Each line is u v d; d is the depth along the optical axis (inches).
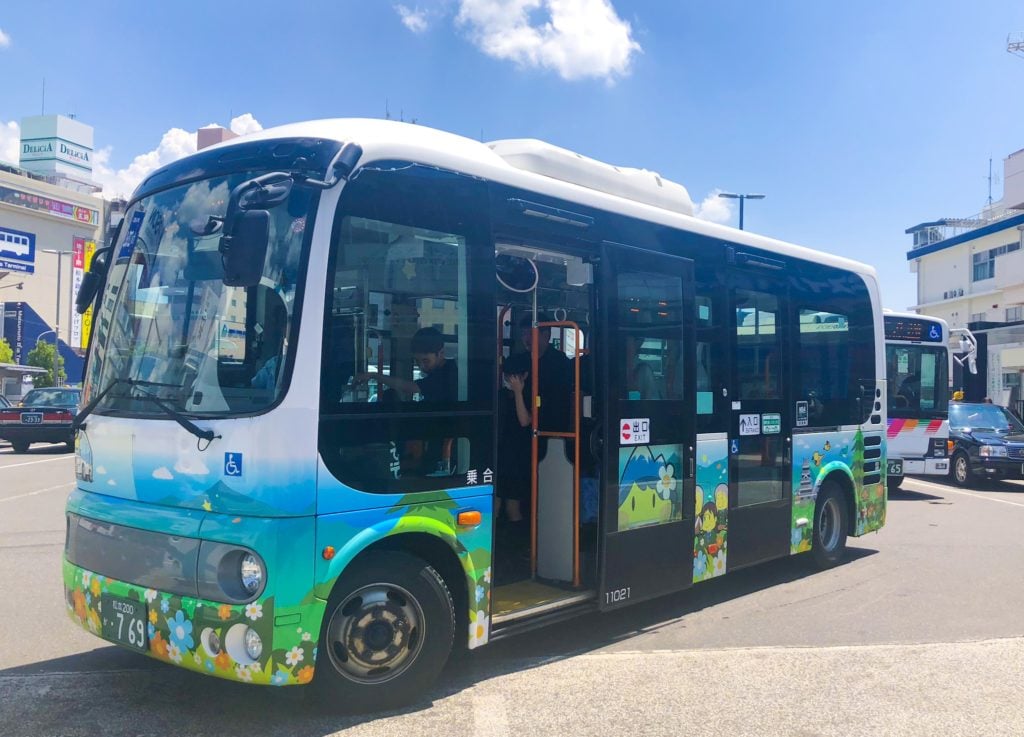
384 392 170.4
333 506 160.7
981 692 193.6
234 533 154.2
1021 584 301.7
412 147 180.9
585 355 234.8
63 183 3432.6
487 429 190.5
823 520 324.5
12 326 2281.0
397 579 173.6
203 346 167.9
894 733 170.2
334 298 163.2
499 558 252.4
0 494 495.2
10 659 206.8
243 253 148.1
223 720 168.9
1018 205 1486.2
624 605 225.9
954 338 627.8
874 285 352.2
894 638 236.2
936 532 413.7
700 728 171.0
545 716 175.5
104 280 197.9
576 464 228.4
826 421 317.1
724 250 269.6
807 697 189.5
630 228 235.5
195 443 162.2
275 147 171.6
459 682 195.6
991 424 677.3
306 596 155.9
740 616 258.7
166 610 160.1
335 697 166.9
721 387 265.3
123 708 174.9
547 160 225.5
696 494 252.4
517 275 237.3
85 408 183.2
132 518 169.6
